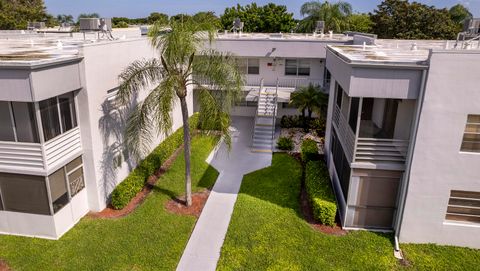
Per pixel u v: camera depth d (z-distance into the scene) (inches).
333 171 741.3
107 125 641.6
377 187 567.8
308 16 1959.9
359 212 586.2
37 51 583.2
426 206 538.0
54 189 549.0
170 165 837.2
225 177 795.4
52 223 554.9
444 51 464.1
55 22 2237.9
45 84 482.6
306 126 1108.5
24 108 501.7
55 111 533.6
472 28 675.4
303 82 1158.3
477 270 502.6
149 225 599.5
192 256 534.0
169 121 568.7
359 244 553.3
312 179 708.0
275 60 1155.3
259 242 557.6
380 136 663.8
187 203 661.9
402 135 560.7
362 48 751.1
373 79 496.7
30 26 1384.1
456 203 538.6
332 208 590.2
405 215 546.6
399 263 516.4
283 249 541.3
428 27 1966.0
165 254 531.8
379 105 670.5
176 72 577.3
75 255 524.7
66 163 563.5
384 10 2112.5
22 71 457.7
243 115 1251.8
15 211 562.6
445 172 516.7
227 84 591.2
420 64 483.5
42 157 515.2
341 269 501.7
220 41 1124.5
